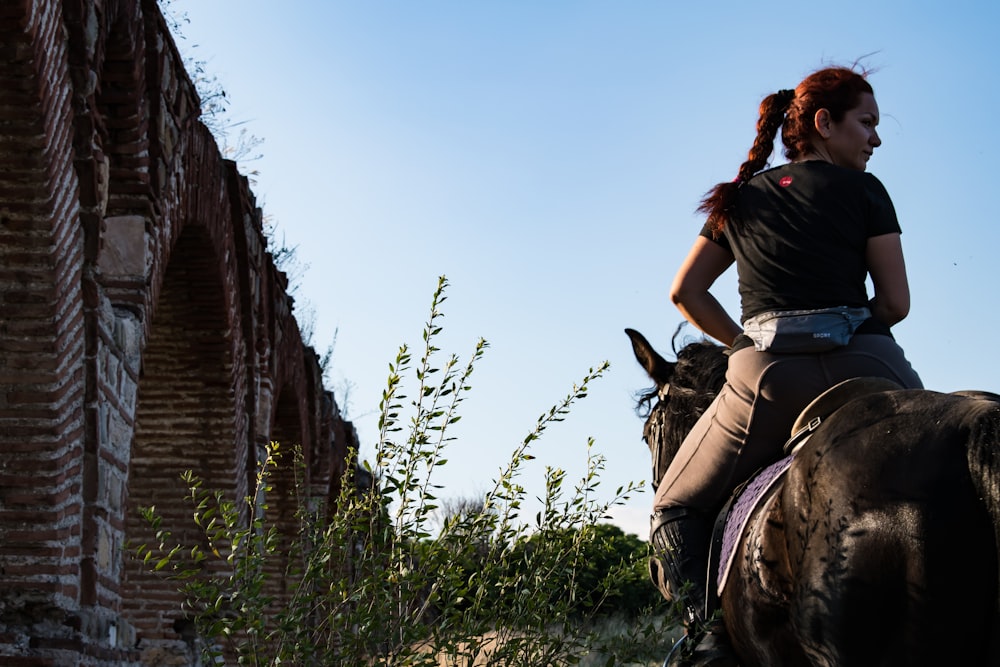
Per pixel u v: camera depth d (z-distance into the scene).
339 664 4.17
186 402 11.59
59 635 6.67
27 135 6.71
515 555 4.56
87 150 7.32
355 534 4.50
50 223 6.91
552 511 4.48
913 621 2.72
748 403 3.78
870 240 3.81
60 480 6.91
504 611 4.38
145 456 11.59
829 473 3.01
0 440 6.91
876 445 2.94
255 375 12.55
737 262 3.97
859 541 2.84
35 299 6.95
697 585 3.92
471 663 4.28
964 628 2.64
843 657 2.89
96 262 7.39
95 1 7.37
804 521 3.06
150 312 8.52
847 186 3.81
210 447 11.60
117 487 7.69
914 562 2.71
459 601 4.30
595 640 4.45
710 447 3.94
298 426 15.91
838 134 4.08
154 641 10.57
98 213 7.41
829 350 3.67
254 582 4.23
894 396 3.09
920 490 2.75
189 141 9.73
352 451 4.75
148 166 8.47
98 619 7.14
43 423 6.93
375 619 4.20
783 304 3.75
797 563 3.08
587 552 4.58
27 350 6.96
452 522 4.46
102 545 7.30
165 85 8.75
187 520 11.48
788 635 3.22
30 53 6.42
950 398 2.94
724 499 3.98
